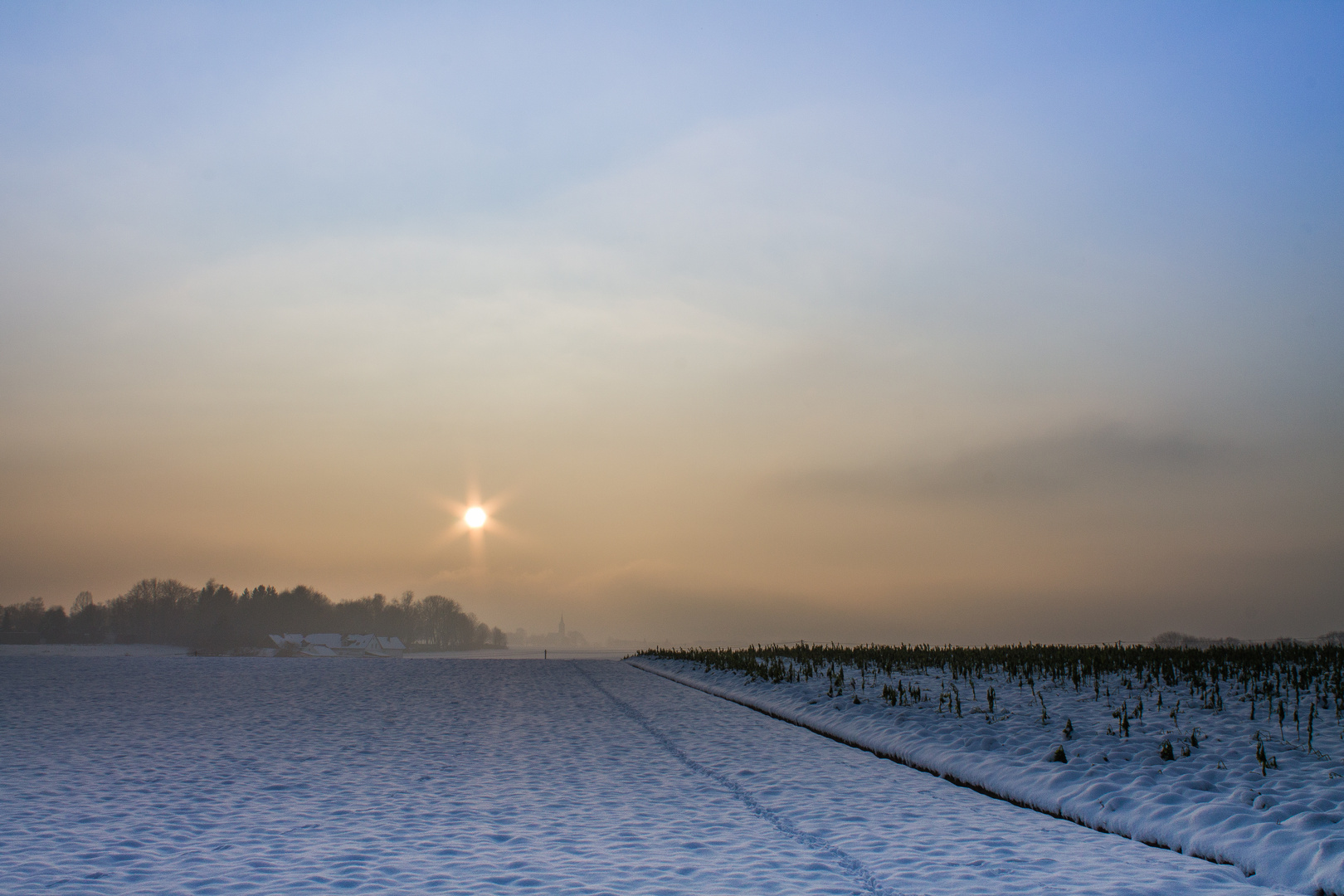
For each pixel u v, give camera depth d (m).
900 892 7.48
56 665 32.94
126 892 7.32
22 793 11.40
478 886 7.66
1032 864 8.35
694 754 15.55
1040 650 25.64
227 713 20.41
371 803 11.42
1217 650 22.20
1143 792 10.39
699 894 7.45
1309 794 9.55
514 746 16.47
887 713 17.45
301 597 176.12
